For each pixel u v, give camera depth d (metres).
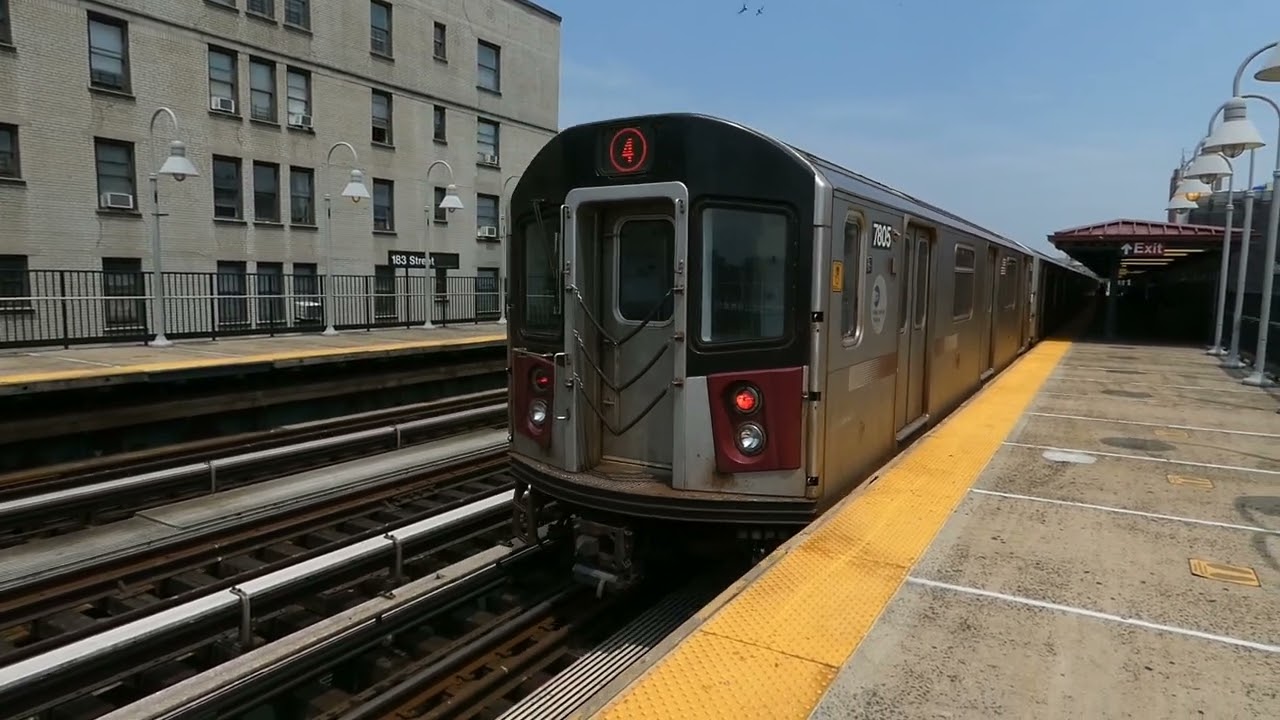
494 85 33.34
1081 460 6.80
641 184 5.08
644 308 5.44
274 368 12.64
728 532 5.17
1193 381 12.41
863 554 4.46
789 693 3.03
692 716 2.87
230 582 5.96
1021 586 4.08
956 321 9.02
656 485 5.15
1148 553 4.57
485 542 7.27
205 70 23.36
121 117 21.58
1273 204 12.12
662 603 5.65
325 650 5.20
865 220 5.53
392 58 28.80
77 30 20.59
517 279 5.90
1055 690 3.09
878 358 6.05
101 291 16.17
